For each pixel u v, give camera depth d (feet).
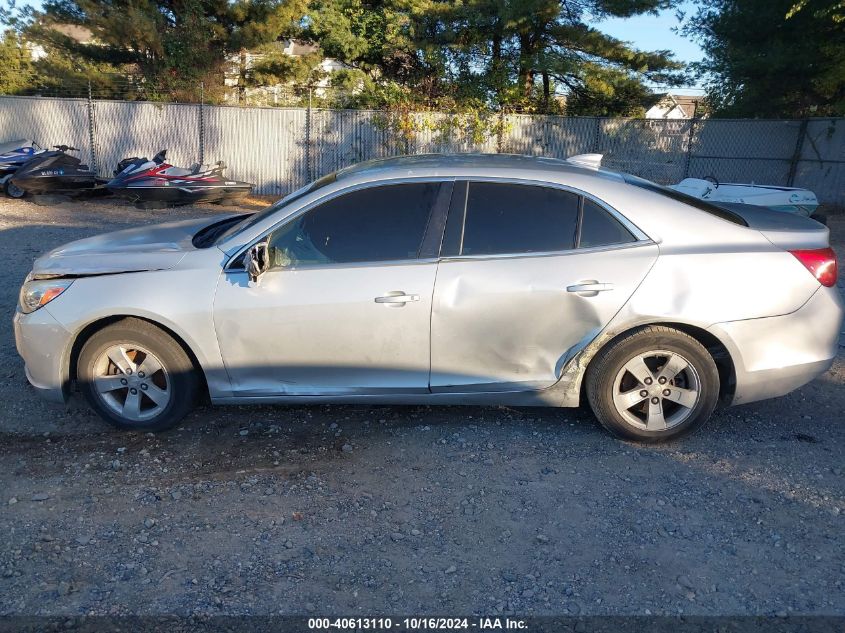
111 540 11.14
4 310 22.41
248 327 13.58
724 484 12.97
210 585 10.15
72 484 12.73
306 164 63.46
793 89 60.95
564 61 66.39
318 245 13.76
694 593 10.14
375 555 10.90
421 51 69.41
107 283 13.82
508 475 13.23
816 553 11.04
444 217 13.78
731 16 59.62
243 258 13.69
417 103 65.21
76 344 14.49
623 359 13.78
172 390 14.20
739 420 15.64
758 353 13.70
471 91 66.49
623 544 11.23
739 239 13.85
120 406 14.56
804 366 13.93
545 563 10.76
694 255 13.57
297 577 10.36
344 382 14.03
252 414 15.53
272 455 13.88
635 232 13.73
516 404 14.30
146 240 15.20
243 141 63.00
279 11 69.26
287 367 13.88
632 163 64.95
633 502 12.38
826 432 15.12
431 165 14.39
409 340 13.61
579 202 13.82
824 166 58.23
